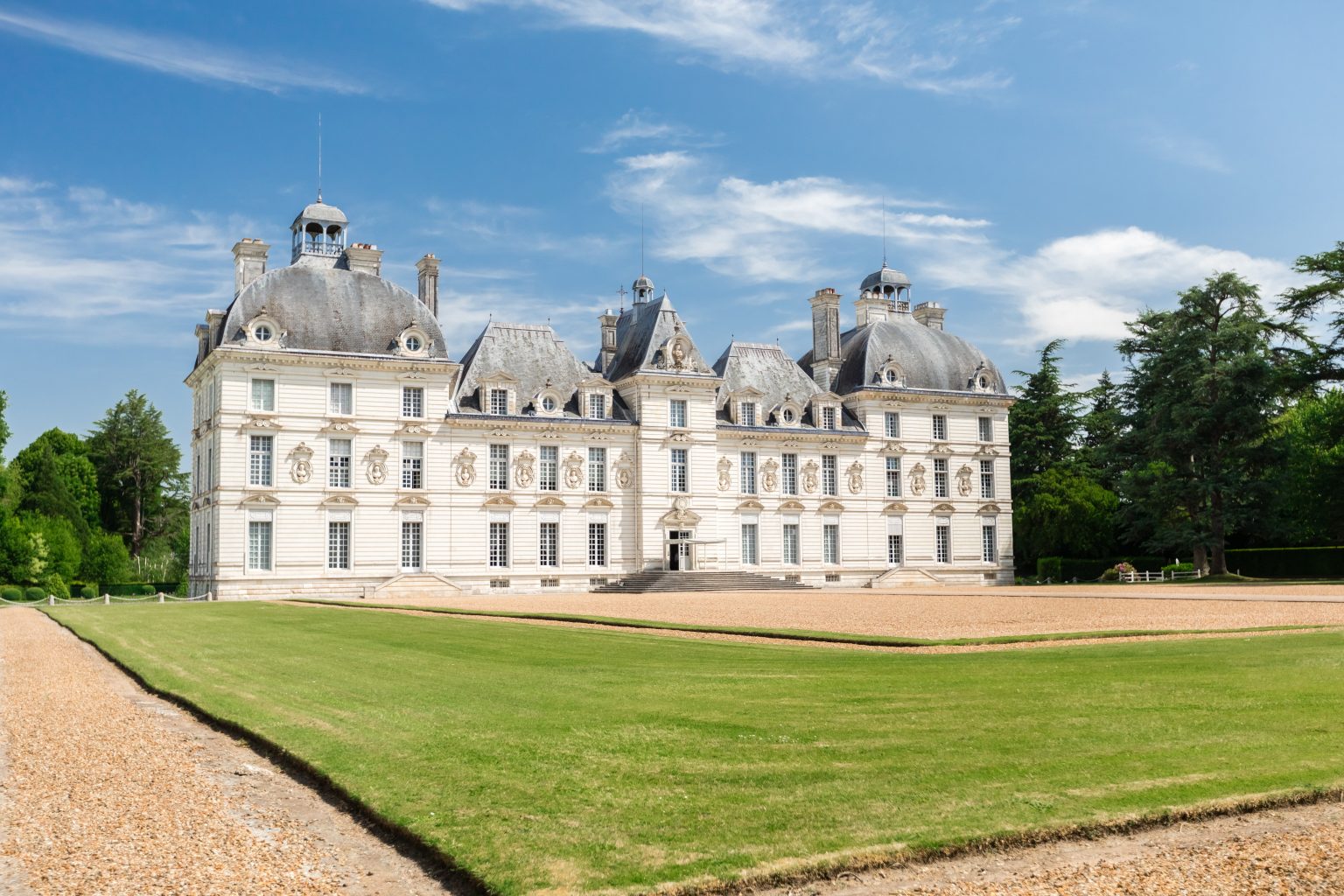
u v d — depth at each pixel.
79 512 99.50
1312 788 13.66
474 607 52.62
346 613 48.38
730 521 83.62
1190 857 11.76
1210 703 19.19
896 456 90.00
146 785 15.11
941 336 94.88
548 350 82.06
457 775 14.76
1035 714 18.53
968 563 91.50
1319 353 77.00
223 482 68.75
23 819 13.23
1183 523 81.12
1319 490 77.94
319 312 72.50
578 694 21.62
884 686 22.16
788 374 89.81
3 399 92.69
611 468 80.38
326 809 13.99
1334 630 32.34
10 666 29.98
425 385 74.81
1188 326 83.44
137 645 33.84
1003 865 11.59
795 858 11.40
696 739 16.84
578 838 12.08
